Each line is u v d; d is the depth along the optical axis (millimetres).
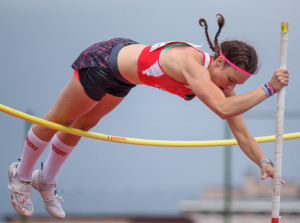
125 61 9875
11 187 11148
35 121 10102
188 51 9195
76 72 10172
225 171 19609
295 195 19719
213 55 9438
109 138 11047
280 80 8672
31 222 19469
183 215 20266
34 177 11547
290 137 11133
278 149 8883
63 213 11852
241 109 8602
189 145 11523
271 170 9867
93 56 10109
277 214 8914
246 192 19453
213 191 20000
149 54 9641
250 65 9086
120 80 10180
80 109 10328
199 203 20031
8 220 20078
